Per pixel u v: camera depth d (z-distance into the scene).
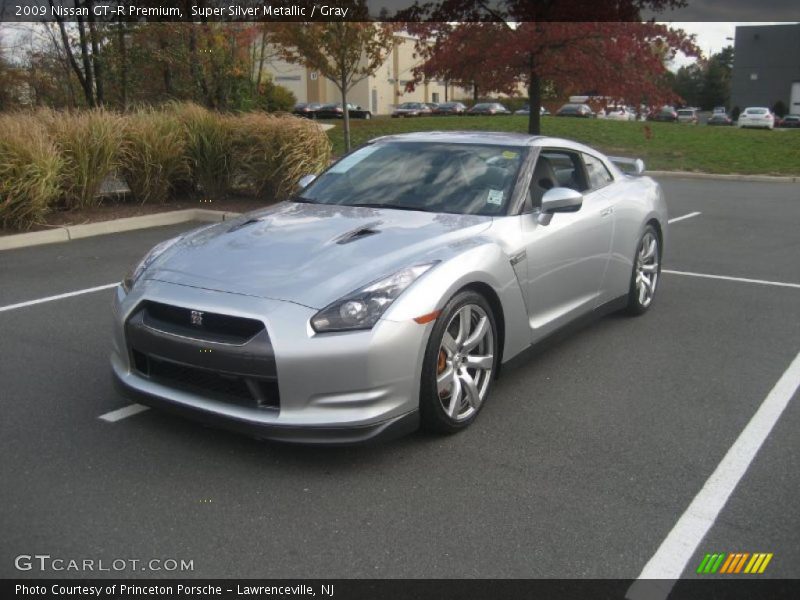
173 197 11.18
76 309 5.92
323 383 3.18
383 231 3.93
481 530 2.92
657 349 5.17
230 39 17.44
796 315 6.07
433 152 4.83
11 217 8.63
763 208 12.47
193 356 3.33
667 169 19.30
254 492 3.17
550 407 4.14
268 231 4.02
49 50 20.41
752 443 3.72
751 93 68.75
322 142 11.11
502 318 3.98
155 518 2.97
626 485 3.29
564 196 4.17
